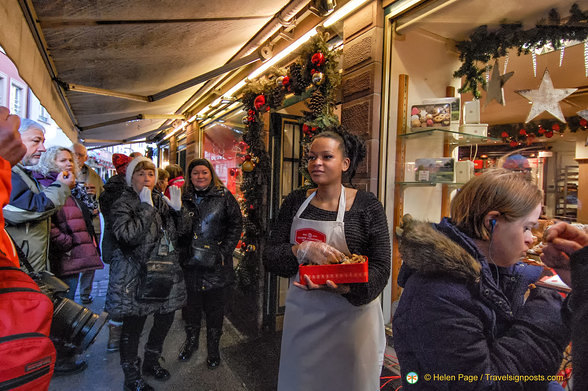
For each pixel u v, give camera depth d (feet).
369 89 6.33
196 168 7.20
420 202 6.91
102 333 8.57
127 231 5.51
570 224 1.89
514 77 5.91
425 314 2.23
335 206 4.04
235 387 6.25
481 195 2.19
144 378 6.45
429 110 6.12
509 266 2.20
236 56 9.92
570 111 3.90
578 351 1.68
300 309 4.00
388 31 6.24
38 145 6.26
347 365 3.76
